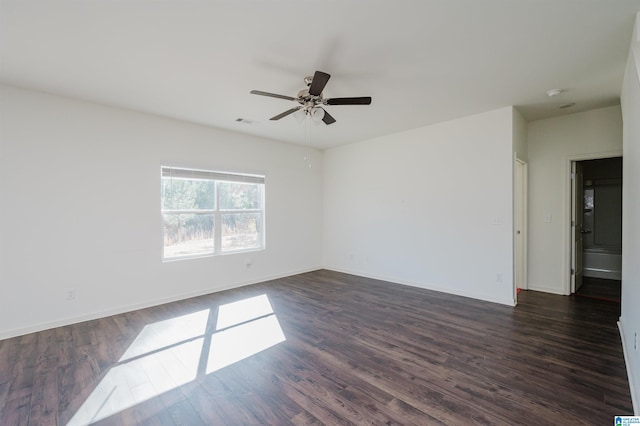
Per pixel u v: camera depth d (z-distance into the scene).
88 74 2.82
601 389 2.07
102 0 1.82
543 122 4.38
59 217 3.31
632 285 2.24
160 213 4.06
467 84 3.10
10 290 3.03
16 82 2.97
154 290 4.00
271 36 2.24
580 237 4.65
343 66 2.69
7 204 3.02
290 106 3.66
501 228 3.91
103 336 3.02
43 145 3.21
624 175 2.79
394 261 5.15
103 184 3.60
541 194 4.42
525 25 2.11
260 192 5.34
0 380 2.25
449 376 2.26
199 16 2.00
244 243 5.11
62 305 3.31
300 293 4.50
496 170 3.93
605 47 2.39
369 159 5.47
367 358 2.55
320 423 1.79
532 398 1.99
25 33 2.16
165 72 2.79
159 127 4.05
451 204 4.39
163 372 2.36
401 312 3.65
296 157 5.85
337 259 6.11
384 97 3.44
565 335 2.94
